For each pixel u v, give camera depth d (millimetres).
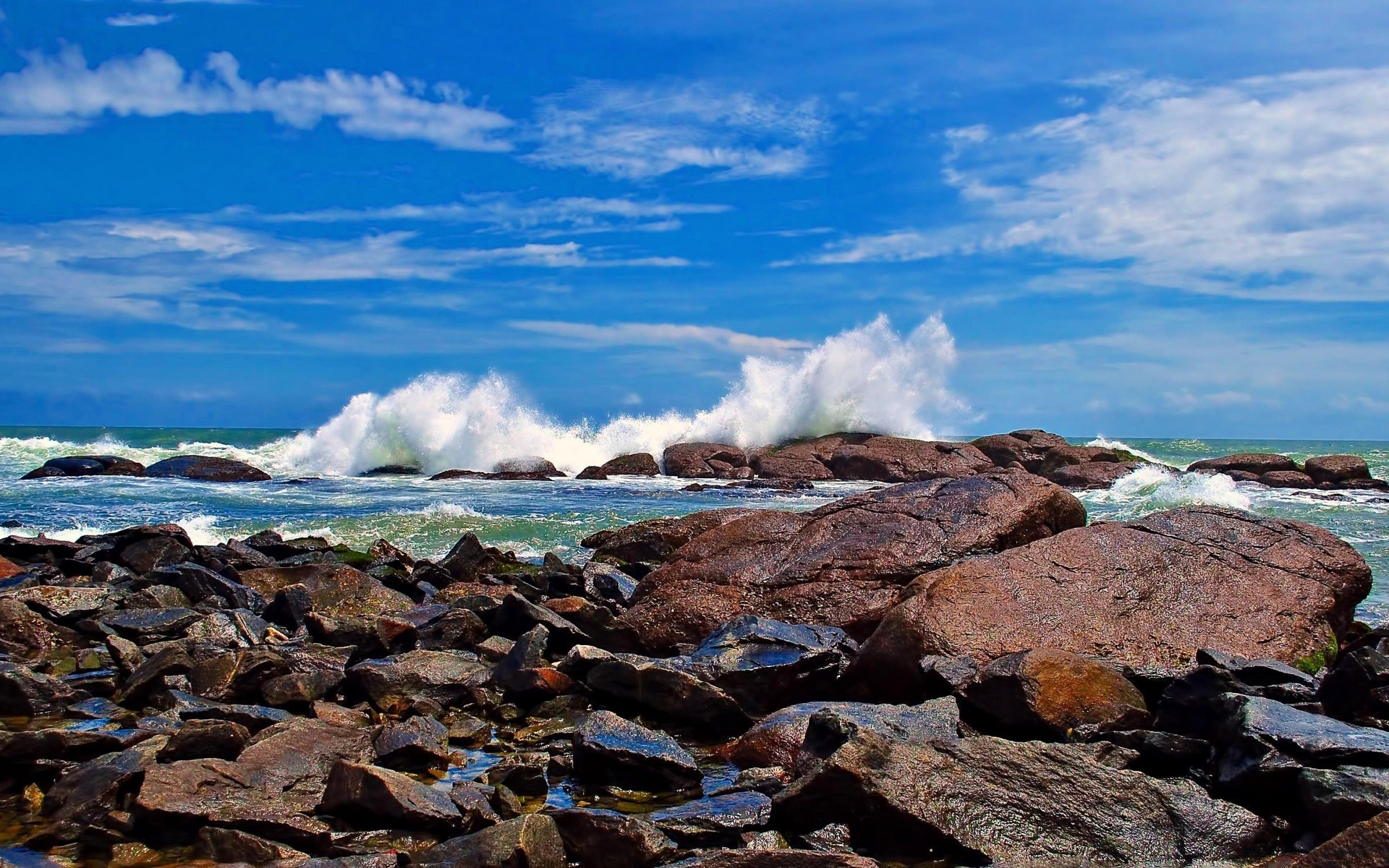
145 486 26562
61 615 10117
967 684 7098
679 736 7668
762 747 6969
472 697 8188
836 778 5520
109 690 8523
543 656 8984
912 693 8266
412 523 19406
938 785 5562
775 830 5586
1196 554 10008
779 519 11773
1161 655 8625
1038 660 7043
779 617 10281
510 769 6363
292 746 6316
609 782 6527
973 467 32094
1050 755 5855
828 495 27094
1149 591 9375
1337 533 19578
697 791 6430
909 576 10445
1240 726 6082
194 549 13945
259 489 26719
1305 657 9016
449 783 6430
